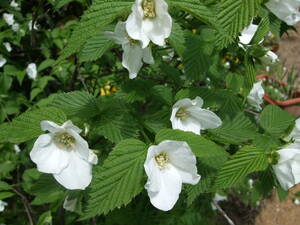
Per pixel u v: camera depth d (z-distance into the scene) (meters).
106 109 0.22
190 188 0.21
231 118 0.24
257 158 0.19
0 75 0.48
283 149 0.20
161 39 0.17
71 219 0.35
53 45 0.53
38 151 0.18
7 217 0.40
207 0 0.20
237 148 0.23
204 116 0.21
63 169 0.19
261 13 0.22
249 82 0.21
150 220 0.29
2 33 0.50
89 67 0.38
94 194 0.16
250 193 0.57
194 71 0.23
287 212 0.67
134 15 0.17
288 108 0.66
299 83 0.89
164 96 0.24
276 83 0.78
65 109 0.21
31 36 0.49
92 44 0.21
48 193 0.25
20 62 0.54
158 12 0.17
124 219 0.29
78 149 0.19
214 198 0.40
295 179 0.21
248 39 0.23
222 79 0.27
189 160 0.17
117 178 0.17
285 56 0.98
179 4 0.17
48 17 0.49
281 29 0.27
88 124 0.20
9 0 0.53
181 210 0.31
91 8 0.15
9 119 0.48
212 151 0.17
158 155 0.18
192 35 0.23
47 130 0.19
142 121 0.22
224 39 0.20
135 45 0.19
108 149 0.24
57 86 0.52
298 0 0.21
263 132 0.26
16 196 0.42
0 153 0.43
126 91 0.24
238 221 0.62
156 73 0.32
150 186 0.17
